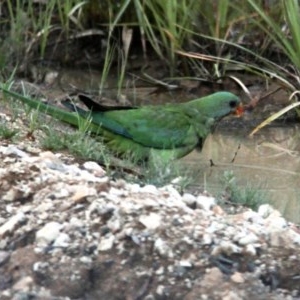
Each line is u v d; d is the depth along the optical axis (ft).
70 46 54.03
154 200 31.63
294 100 47.50
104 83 51.67
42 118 40.88
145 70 52.39
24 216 30.66
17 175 32.71
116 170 36.73
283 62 50.93
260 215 33.30
